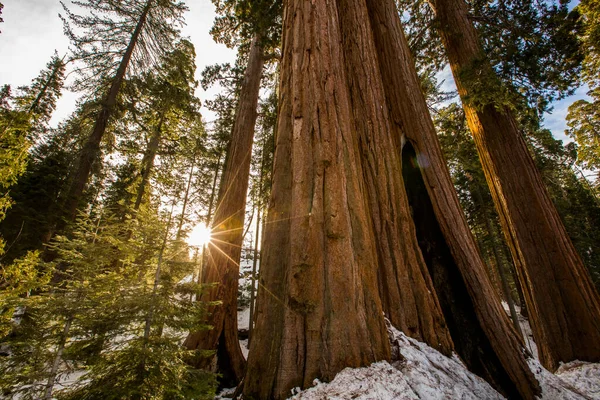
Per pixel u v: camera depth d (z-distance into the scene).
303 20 3.75
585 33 6.65
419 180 4.16
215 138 15.19
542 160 14.96
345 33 4.66
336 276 2.31
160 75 13.34
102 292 2.76
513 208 5.71
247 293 20.11
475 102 6.24
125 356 2.33
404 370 2.08
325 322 2.17
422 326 2.70
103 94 11.79
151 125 13.84
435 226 3.85
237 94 13.59
